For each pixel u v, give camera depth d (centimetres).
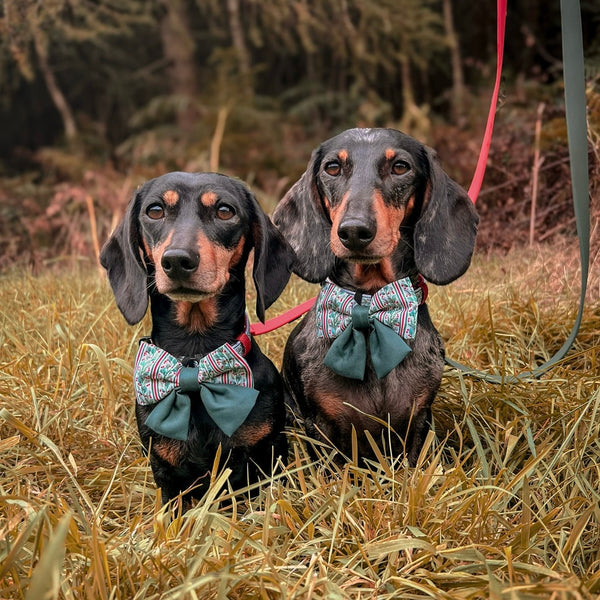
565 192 108
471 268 97
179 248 51
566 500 51
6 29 159
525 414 62
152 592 42
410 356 59
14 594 40
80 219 151
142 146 219
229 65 223
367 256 54
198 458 56
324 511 49
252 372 57
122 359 73
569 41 58
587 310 81
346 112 232
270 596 42
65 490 58
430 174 60
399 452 61
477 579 43
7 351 76
